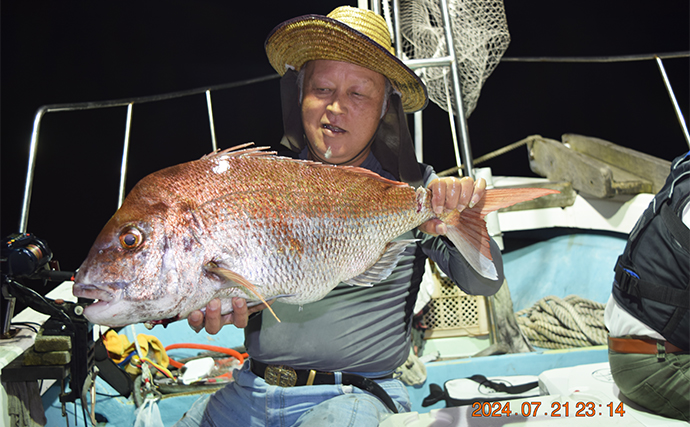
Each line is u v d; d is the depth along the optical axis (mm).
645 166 3379
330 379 1628
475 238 1354
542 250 3615
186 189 1107
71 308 1584
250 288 1041
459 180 1322
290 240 1165
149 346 2432
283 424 1599
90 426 2111
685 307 1651
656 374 1695
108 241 1060
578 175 3459
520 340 2871
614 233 3391
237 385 1714
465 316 3145
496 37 3330
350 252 1252
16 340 1768
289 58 1720
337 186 1240
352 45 1537
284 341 1630
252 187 1147
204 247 1090
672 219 1680
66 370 1573
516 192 1353
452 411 1552
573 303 3203
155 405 2105
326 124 1643
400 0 3223
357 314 1647
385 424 1490
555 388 1985
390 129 1767
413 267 1741
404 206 1311
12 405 1600
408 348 1773
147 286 1059
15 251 1584
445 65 2949
